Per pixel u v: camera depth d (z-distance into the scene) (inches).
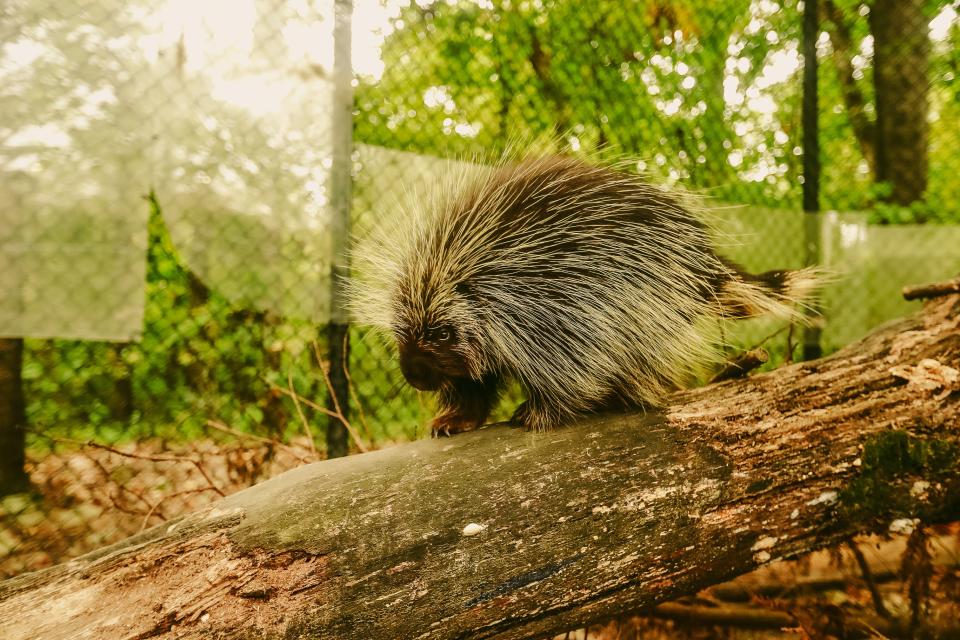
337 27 52.1
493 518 30.0
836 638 42.6
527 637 28.6
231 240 51.2
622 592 30.1
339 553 27.8
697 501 32.2
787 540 32.9
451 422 42.7
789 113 78.1
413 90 61.2
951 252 80.9
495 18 65.2
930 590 42.3
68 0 45.8
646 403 39.7
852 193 96.7
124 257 48.2
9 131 44.9
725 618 45.2
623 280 41.1
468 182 46.2
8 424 51.3
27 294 45.8
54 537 49.9
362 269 47.6
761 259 71.2
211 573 26.8
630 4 70.2
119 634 24.9
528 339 39.8
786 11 77.4
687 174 72.2
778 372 40.9
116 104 47.4
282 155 51.7
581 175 43.6
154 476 54.9
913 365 39.6
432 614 27.2
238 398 56.6
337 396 53.1
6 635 24.6
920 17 93.9
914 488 34.0
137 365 54.9
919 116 95.3
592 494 31.5
